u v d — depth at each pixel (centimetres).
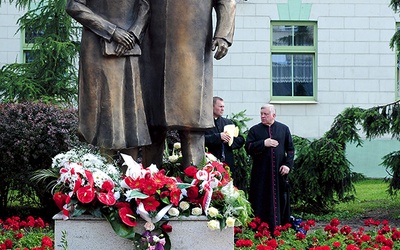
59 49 1580
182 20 563
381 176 2202
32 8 2119
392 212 1448
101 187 521
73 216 515
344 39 2266
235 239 818
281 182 1074
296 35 2277
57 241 517
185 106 564
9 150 1159
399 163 1395
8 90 1578
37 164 1182
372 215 1423
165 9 566
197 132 577
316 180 1423
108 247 516
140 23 565
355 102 2264
